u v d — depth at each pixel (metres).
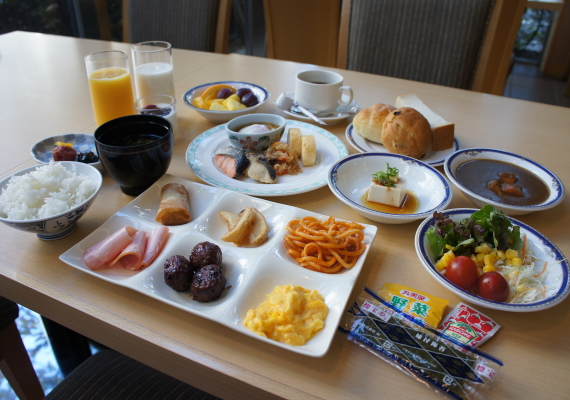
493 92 1.98
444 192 1.03
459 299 0.78
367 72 2.12
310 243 0.85
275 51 2.81
